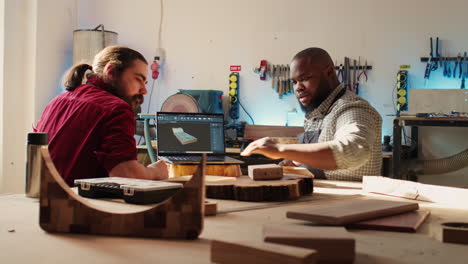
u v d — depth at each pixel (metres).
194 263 0.56
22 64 4.38
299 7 4.72
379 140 2.13
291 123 4.75
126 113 1.63
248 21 4.86
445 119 3.50
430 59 4.36
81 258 0.58
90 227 0.70
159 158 1.88
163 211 0.68
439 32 4.38
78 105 1.68
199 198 0.67
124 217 0.69
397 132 3.63
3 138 4.18
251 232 0.73
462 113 3.84
